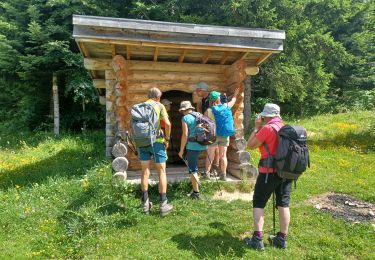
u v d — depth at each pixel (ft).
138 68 22.79
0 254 13.32
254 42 20.80
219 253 13.21
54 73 42.09
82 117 45.88
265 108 14.16
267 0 38.50
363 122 45.68
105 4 43.62
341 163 27.02
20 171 25.44
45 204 17.83
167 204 17.11
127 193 18.79
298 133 12.91
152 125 16.51
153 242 14.20
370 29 58.44
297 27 40.78
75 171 24.82
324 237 14.42
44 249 13.76
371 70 61.57
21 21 44.06
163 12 42.11
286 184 13.69
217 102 20.42
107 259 13.00
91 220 15.25
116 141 21.29
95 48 21.35
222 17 41.91
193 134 18.26
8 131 44.47
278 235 13.94
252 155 30.01
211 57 23.26
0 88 46.91
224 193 20.26
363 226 15.47
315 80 45.70
